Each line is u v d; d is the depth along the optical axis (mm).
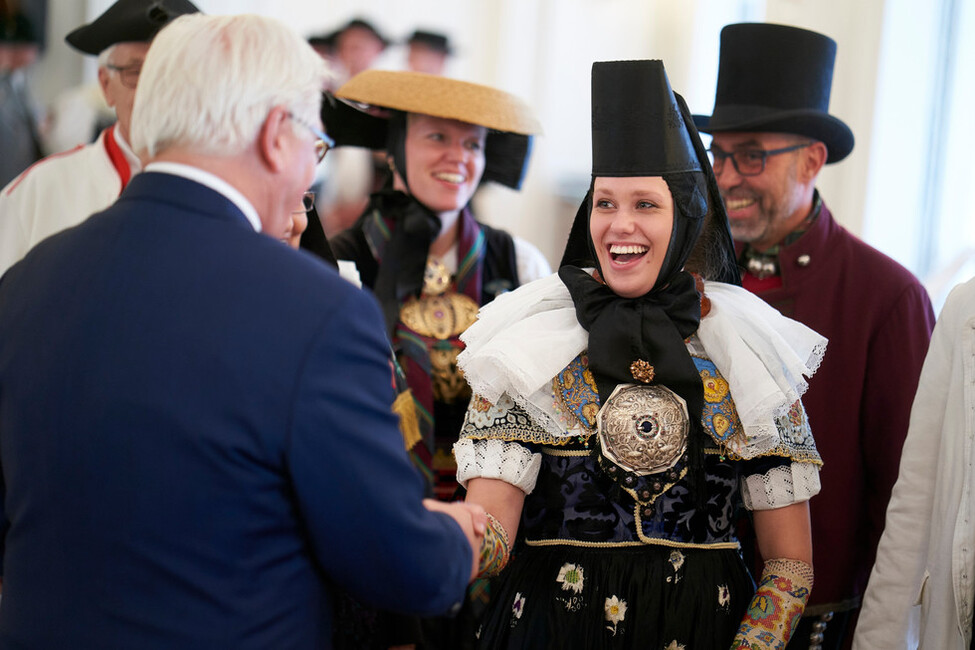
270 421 1336
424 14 6270
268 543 1375
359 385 1385
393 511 1367
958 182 3496
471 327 1893
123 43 2592
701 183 1830
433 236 2861
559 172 6137
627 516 1802
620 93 1778
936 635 1896
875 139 3521
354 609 1766
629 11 5527
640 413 1775
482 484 1789
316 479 1343
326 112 3062
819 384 2461
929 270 3537
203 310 1358
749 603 1858
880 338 2473
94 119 5469
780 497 1847
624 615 1775
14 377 1401
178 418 1326
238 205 1440
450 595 1456
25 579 1389
